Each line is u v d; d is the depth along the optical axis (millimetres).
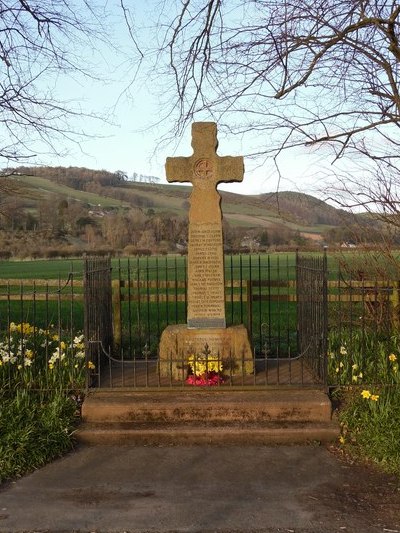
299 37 6430
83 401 6152
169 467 5129
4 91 7406
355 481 4805
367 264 8844
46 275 19984
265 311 14250
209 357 6828
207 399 6082
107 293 7836
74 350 7191
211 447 5602
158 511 4289
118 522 4129
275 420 5938
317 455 5383
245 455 5395
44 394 6309
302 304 7723
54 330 9367
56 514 4266
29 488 4738
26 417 5684
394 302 8156
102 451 5535
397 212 8297
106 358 7703
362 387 6395
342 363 6867
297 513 4234
